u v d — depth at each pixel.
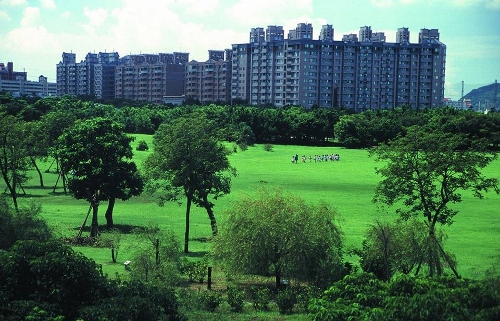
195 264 62.06
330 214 60.47
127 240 77.75
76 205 111.12
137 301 34.88
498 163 183.50
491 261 67.81
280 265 57.91
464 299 32.34
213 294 51.59
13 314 33.16
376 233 56.59
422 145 64.88
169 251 59.84
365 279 38.47
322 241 57.62
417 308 31.25
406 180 66.25
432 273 54.47
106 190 90.38
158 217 100.25
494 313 31.17
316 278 57.22
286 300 49.97
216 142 83.56
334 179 151.25
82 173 90.88
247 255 58.25
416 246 55.19
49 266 35.22
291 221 57.72
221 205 111.12
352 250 61.84
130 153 96.19
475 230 89.81
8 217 55.19
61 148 94.56
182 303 47.03
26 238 54.00
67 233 83.00
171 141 81.94
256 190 67.31
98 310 33.84
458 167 63.25
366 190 132.25
